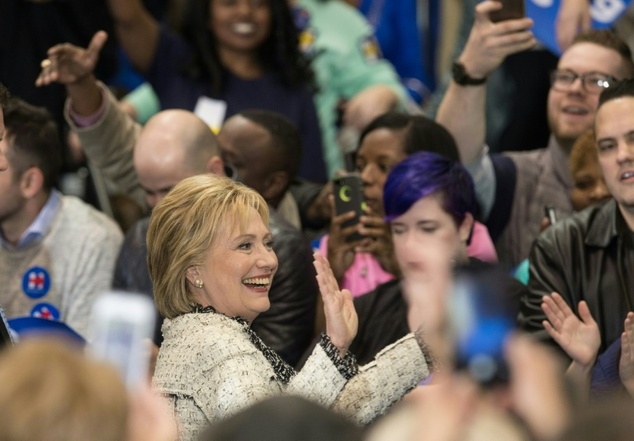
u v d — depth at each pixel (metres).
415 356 10.70
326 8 20.73
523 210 15.66
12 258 15.09
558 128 15.54
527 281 13.78
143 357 6.68
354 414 10.42
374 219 13.88
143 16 18.34
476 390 5.16
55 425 5.22
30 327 12.86
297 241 13.65
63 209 15.32
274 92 18.50
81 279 15.09
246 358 10.48
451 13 24.09
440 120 15.55
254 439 5.52
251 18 18.30
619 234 12.68
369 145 14.93
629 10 19.55
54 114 19.47
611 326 12.54
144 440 5.65
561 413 5.09
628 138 12.41
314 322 13.83
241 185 11.26
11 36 19.30
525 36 14.95
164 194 14.71
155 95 18.94
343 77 20.52
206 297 11.03
